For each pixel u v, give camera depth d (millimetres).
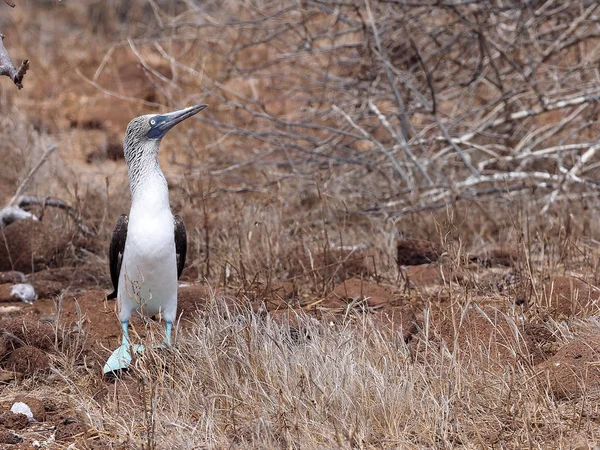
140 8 30609
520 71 17531
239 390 8984
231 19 21578
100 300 12664
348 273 13789
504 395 8961
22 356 10648
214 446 8258
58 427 9195
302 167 18141
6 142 20094
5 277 14234
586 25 18812
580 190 17281
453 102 22062
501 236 14859
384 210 16203
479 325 10438
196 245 14984
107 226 16203
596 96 17156
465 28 18734
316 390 8836
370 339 9938
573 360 9531
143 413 9008
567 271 13000
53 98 26297
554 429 8500
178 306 12203
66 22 31953
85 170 20750
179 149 21797
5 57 9516
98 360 10531
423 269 13539
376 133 20766
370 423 8406
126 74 26203
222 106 21234
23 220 15305
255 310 11664
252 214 15781
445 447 8086
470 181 16328
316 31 21984
